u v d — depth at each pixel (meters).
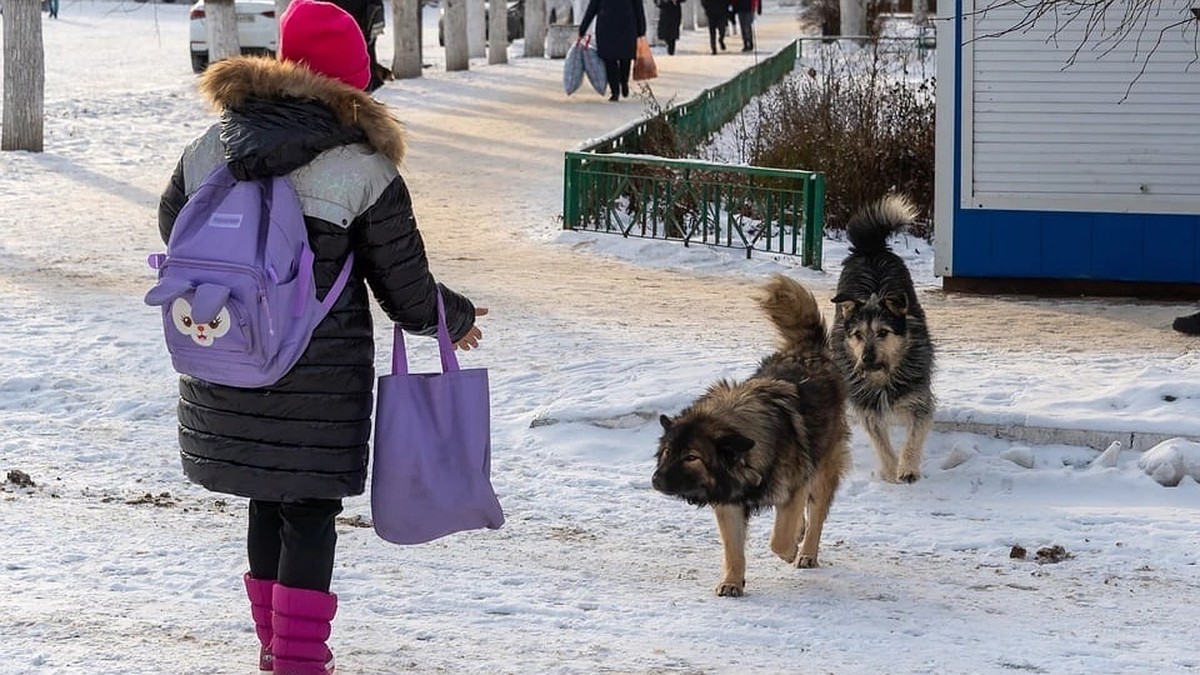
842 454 10.20
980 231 21.52
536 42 58.66
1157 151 20.81
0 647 7.34
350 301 6.36
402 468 6.57
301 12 6.54
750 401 9.25
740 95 39.66
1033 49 20.89
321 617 6.56
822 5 69.81
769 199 23.08
